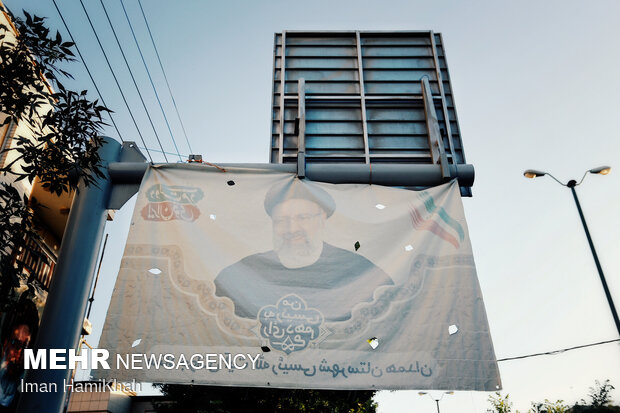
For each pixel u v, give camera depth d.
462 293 4.93
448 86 6.85
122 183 5.59
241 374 4.46
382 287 4.95
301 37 7.33
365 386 4.45
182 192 5.41
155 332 4.61
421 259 5.13
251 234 5.20
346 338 4.67
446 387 4.47
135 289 4.80
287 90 6.77
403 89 6.77
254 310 4.76
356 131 6.38
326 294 4.89
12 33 7.13
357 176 5.63
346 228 5.29
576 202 15.06
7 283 5.19
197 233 5.15
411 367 4.55
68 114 5.42
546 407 23.28
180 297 4.80
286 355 4.56
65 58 5.38
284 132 6.41
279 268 5.02
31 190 8.63
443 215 5.40
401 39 7.32
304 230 5.26
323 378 4.47
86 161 5.26
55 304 4.70
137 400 27.94
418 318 4.80
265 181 5.57
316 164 5.70
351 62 7.04
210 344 4.59
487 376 4.53
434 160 5.89
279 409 15.77
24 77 5.16
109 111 5.55
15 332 8.60
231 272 4.95
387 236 5.26
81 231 5.13
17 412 4.24
